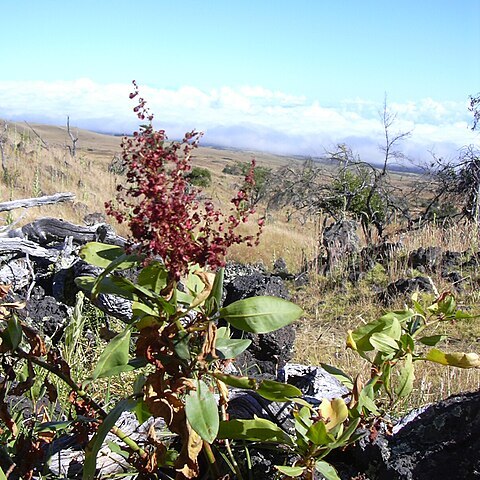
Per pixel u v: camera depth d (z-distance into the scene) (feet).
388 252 36.40
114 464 9.50
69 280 23.40
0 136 98.68
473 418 8.81
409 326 9.37
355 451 9.29
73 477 9.53
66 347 15.24
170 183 6.24
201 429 6.57
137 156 6.18
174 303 6.91
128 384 14.73
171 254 6.39
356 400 7.98
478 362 8.07
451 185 65.10
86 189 87.45
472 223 43.14
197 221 6.31
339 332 26.68
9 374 7.64
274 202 84.33
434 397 17.06
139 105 6.19
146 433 9.84
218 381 7.95
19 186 83.25
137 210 6.23
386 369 8.34
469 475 8.33
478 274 31.50
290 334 18.57
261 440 7.61
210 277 6.94
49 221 26.32
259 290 20.76
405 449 9.02
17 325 7.47
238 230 60.18
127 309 18.63
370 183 71.61
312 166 82.84
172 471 9.50
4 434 9.83
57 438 10.32
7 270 23.29
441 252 34.58
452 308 8.70
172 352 7.00
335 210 74.54
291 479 7.95
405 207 72.90
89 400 8.23
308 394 11.12
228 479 8.17
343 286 32.99
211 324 6.82
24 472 8.45
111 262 6.79
